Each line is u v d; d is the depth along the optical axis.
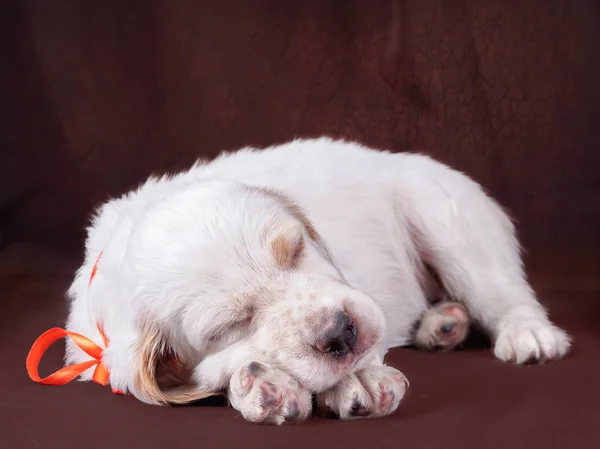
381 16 1.15
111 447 0.57
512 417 0.60
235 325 0.61
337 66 1.16
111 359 0.65
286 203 0.67
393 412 0.62
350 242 0.77
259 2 1.16
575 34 1.12
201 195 0.65
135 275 0.63
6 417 0.63
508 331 0.75
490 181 1.15
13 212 1.18
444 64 1.14
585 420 0.60
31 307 0.97
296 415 0.59
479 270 0.81
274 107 1.18
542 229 1.13
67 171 1.18
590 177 1.13
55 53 1.16
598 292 0.94
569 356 0.74
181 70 1.17
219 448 0.56
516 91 1.14
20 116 1.17
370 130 1.16
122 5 1.16
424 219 0.82
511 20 1.13
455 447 0.56
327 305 0.59
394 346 0.79
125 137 1.18
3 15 1.15
